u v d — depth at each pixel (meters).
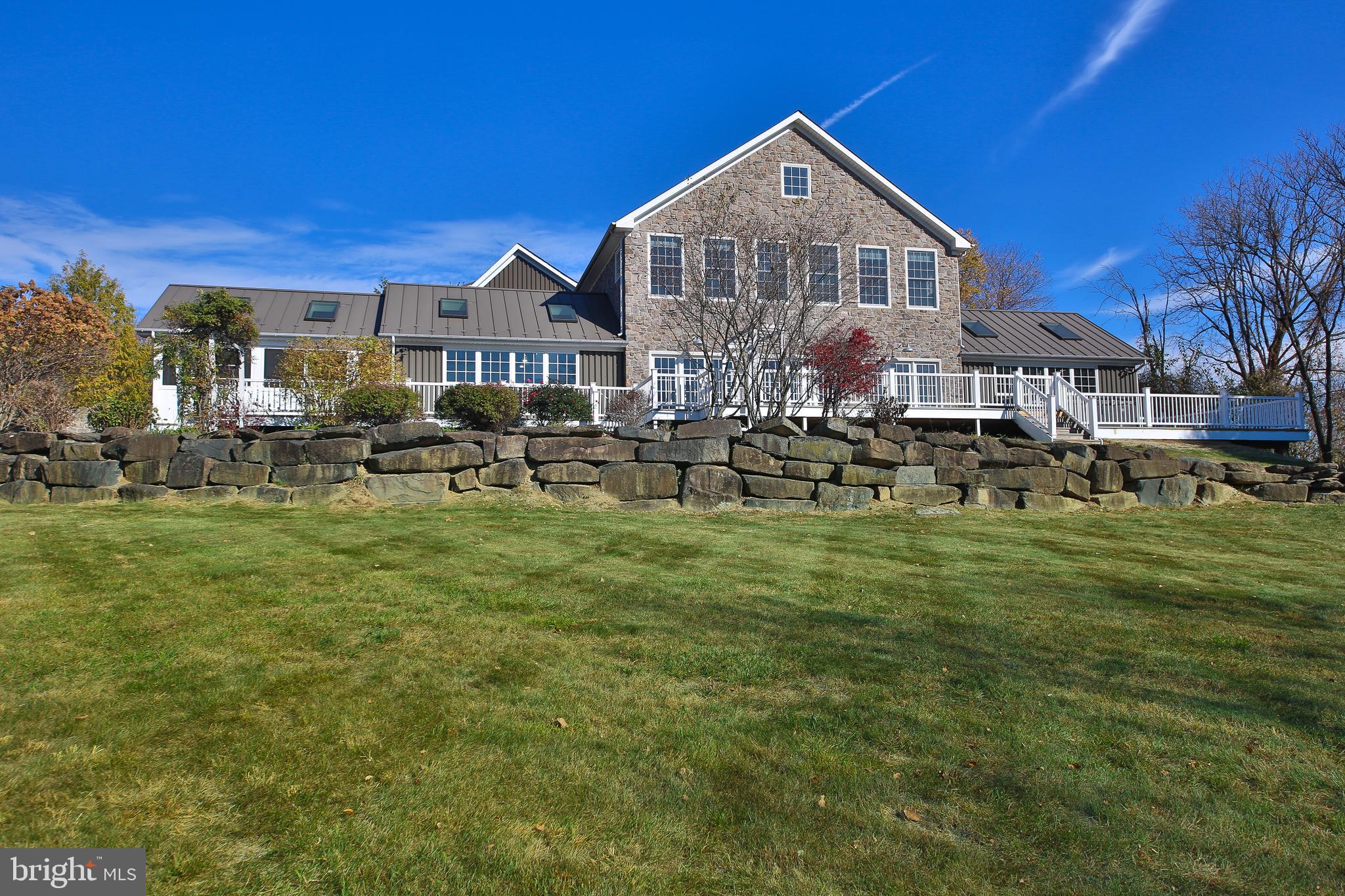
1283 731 3.90
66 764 3.19
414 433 9.80
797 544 7.98
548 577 6.29
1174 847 2.98
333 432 9.76
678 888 2.67
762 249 17.94
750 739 3.65
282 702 3.82
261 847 2.77
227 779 3.15
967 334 23.95
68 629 4.62
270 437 9.70
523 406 15.86
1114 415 18.81
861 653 4.79
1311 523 10.48
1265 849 2.98
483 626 5.03
